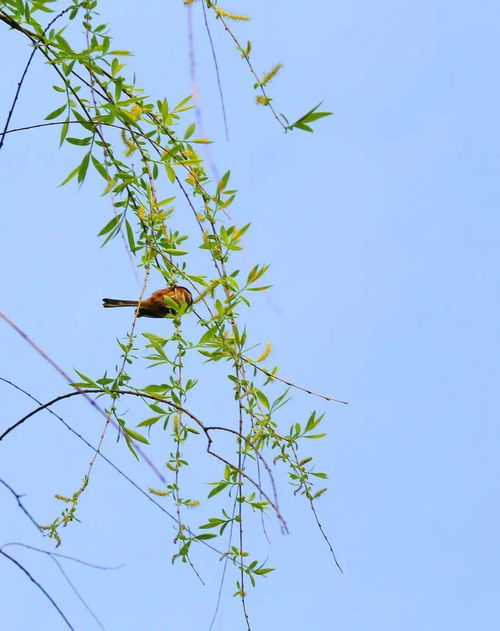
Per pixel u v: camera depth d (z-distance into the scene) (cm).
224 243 791
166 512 604
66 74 716
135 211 799
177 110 786
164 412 791
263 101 723
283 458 789
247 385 779
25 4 707
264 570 745
